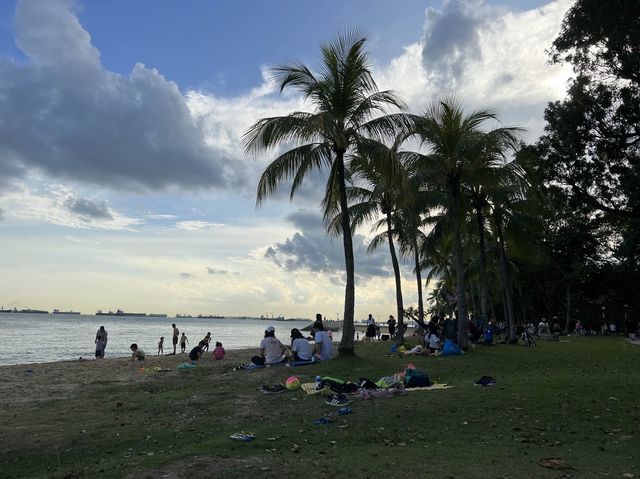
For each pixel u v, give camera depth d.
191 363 19.97
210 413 9.84
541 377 13.46
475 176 21.72
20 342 57.69
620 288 58.12
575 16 15.12
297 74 17.02
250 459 6.60
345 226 17.56
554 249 50.34
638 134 16.50
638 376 13.73
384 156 16.31
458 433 7.97
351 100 17.20
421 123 17.25
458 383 12.48
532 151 19.16
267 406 10.24
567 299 58.81
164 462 6.48
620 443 7.33
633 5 13.05
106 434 8.38
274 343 16.39
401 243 29.78
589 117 16.72
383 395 10.59
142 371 18.62
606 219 24.86
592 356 20.20
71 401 11.84
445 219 25.39
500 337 35.19
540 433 7.93
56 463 6.99
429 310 74.50
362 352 21.81
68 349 48.09
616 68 16.20
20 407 11.16
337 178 18.88
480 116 21.19
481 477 5.82
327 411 9.53
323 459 6.61
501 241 29.20
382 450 7.06
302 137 16.48
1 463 7.05
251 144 16.80
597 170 17.09
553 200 19.14
